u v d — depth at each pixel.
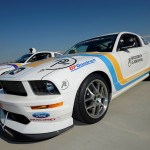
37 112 2.19
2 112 2.67
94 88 2.64
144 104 3.20
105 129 2.44
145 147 1.95
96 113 2.68
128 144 2.04
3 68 6.92
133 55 3.56
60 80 2.24
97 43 3.71
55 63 2.59
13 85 2.46
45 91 2.26
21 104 2.21
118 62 3.09
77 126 2.62
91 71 2.53
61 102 2.21
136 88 4.25
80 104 2.41
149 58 4.24
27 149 2.23
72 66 2.43
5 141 2.47
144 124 2.46
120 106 3.21
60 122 2.27
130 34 4.03
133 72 3.56
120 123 2.56
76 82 2.34
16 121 2.45
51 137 2.22
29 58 7.84
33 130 2.22
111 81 2.90
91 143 2.15
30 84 2.27
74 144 2.18
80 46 4.00
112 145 2.06
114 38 3.57
